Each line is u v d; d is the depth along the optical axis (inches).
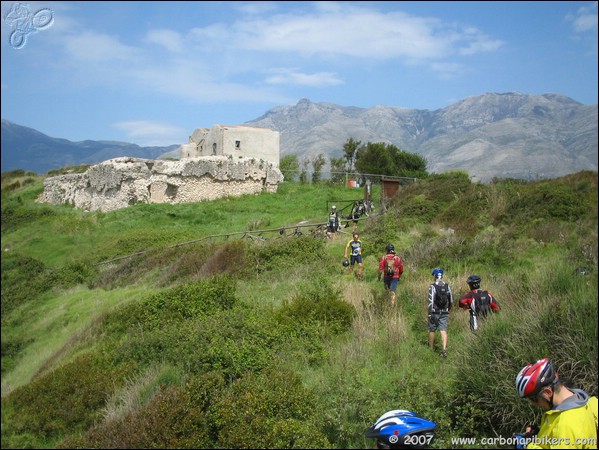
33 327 791.1
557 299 288.5
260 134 1834.4
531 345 264.5
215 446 273.9
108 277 955.3
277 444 260.2
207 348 395.2
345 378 311.3
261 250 779.4
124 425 296.8
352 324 444.1
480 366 271.3
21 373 622.5
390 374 331.6
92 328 592.4
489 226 789.9
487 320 307.6
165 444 274.7
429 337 377.7
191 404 297.7
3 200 1891.0
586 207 744.3
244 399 289.0
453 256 641.0
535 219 744.3
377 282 587.8
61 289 971.9
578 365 249.3
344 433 263.0
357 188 1561.3
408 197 1063.6
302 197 1465.3
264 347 398.0
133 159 1598.2
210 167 1494.8
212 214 1320.1
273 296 584.7
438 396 271.3
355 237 637.3
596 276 351.6
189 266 823.7
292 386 306.2
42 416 386.9
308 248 773.3
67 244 1251.2
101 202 1571.1
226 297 537.6
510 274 517.7
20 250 1267.2
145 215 1350.9
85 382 419.5
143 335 474.6
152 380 374.9
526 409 238.2
